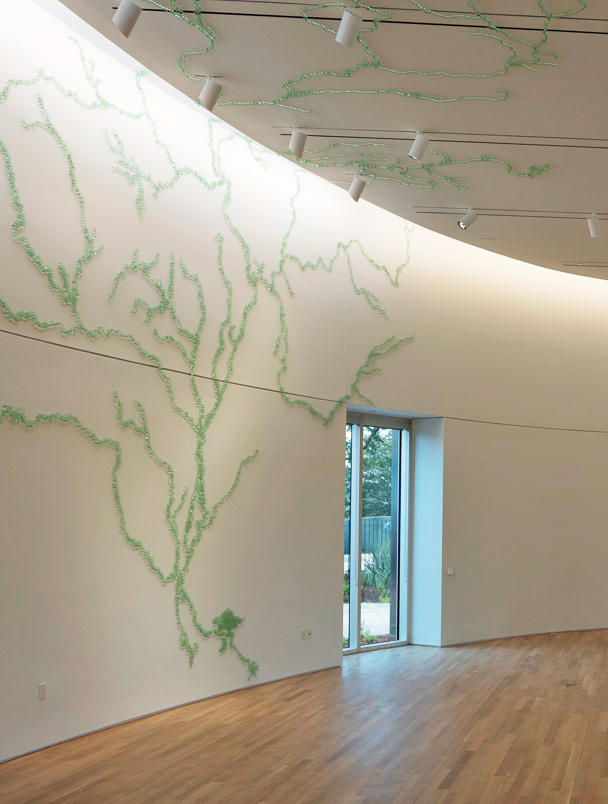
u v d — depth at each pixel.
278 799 4.36
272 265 7.39
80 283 5.47
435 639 9.18
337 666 7.95
